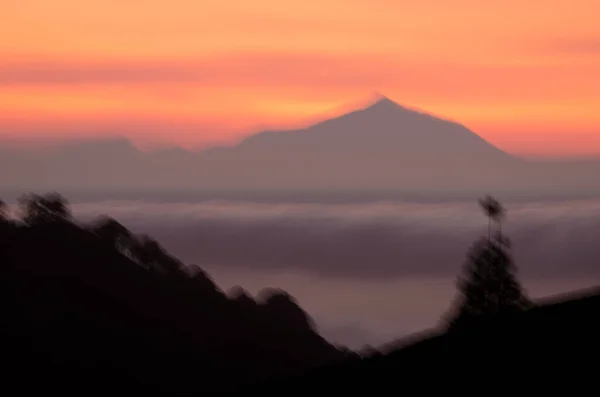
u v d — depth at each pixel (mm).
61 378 81688
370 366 59844
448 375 52531
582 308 62625
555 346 53344
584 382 45844
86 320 95125
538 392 45781
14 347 84312
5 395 76812
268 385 63219
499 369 51125
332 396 55188
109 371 86125
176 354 96188
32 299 94812
